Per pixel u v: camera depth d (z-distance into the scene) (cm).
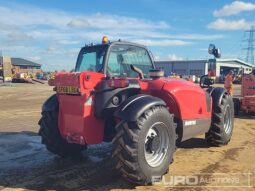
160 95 557
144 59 612
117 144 456
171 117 505
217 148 705
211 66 871
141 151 460
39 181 512
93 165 591
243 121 1082
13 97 1980
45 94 2217
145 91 541
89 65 585
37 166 586
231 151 681
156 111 479
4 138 809
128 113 457
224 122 708
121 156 455
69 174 544
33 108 1431
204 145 727
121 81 481
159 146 498
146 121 464
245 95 1237
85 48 600
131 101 474
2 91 2450
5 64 4256
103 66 553
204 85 741
